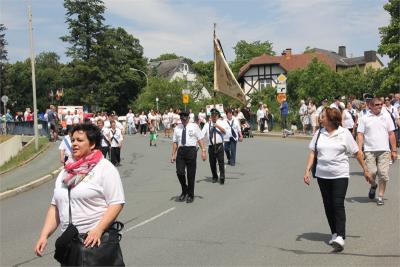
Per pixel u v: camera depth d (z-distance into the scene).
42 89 95.12
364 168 7.11
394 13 50.00
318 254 6.50
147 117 40.28
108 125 18.41
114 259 3.91
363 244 6.87
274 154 19.98
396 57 49.97
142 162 19.47
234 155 17.09
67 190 4.03
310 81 51.28
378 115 9.65
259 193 11.38
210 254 6.71
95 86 67.31
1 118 39.00
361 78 57.28
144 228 8.41
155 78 59.47
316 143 7.04
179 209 9.94
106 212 3.98
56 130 30.36
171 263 6.38
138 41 78.38
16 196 13.46
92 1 67.69
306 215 8.87
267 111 33.56
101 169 4.05
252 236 7.56
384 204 9.48
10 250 7.60
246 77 74.06
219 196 11.23
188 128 10.65
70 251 3.87
